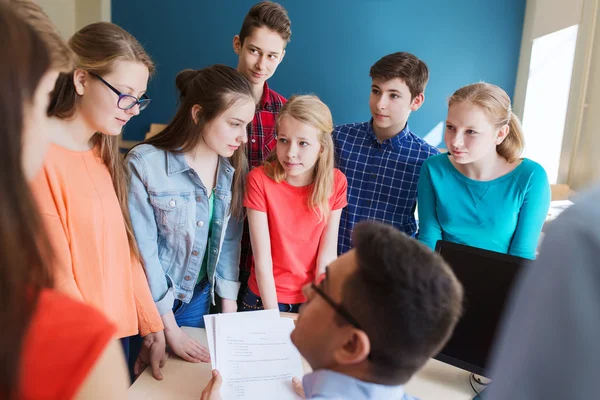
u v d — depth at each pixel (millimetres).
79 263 1199
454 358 1271
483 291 1243
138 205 1501
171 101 4148
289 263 1715
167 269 1597
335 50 3928
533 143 3561
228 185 1634
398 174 2074
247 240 1901
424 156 2066
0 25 425
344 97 3992
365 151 2129
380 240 700
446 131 1558
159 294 1521
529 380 449
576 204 474
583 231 442
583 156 2898
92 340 494
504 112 1497
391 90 1970
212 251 1652
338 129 2215
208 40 4059
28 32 448
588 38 2902
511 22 3771
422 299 660
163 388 1204
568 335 429
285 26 2109
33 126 480
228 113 1491
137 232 1497
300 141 1580
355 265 702
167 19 4055
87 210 1203
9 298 428
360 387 699
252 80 2146
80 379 480
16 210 428
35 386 470
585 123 2912
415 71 1980
